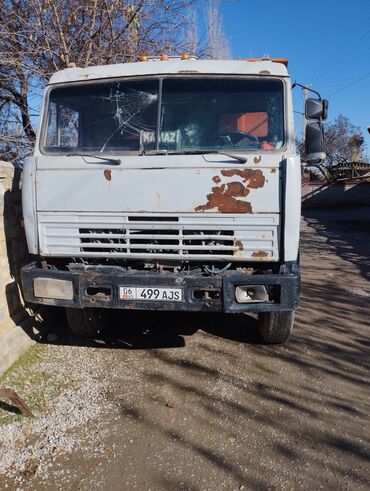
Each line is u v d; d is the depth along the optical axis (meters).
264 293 3.78
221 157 3.69
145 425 3.31
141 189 3.76
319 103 4.34
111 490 2.68
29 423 3.31
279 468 2.88
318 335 5.07
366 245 12.04
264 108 4.07
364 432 3.26
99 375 4.04
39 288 3.99
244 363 4.32
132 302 3.86
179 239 3.78
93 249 3.93
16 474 2.81
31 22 7.07
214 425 3.32
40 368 4.11
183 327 5.21
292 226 3.65
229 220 3.72
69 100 4.30
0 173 4.21
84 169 3.83
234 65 4.18
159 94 4.14
